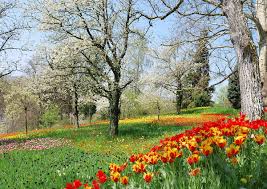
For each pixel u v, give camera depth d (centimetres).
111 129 2536
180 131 2497
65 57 2478
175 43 1680
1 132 5281
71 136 2658
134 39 2552
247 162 626
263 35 1844
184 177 566
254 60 1048
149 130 2795
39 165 1421
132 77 2550
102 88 2503
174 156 588
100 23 2438
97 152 1861
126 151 1825
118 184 617
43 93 3656
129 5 2391
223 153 611
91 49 2475
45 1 2388
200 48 1675
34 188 1018
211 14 1422
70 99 3828
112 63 2444
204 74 1675
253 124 794
